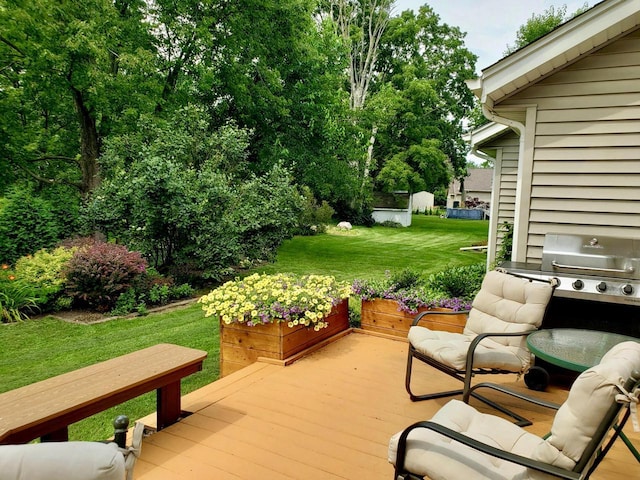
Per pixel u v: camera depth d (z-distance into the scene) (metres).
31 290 5.76
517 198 4.14
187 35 9.34
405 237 16.38
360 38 21.41
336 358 3.69
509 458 1.38
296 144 11.56
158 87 9.06
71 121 10.77
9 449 0.96
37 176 9.46
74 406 1.94
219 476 2.09
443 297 4.20
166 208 6.84
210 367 4.09
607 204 3.74
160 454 2.28
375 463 2.21
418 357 2.93
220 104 10.74
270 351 3.55
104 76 8.05
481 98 3.91
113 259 6.10
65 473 0.96
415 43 22.81
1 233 6.91
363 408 2.82
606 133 3.70
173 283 7.04
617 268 3.33
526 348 2.79
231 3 10.16
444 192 36.81
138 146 7.98
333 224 19.70
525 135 3.97
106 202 7.12
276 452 2.30
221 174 7.96
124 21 8.77
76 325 5.41
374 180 21.25
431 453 1.57
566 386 3.33
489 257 8.35
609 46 3.63
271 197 8.54
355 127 13.15
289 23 10.87
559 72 3.81
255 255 8.33
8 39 8.09
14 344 4.71
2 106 8.42
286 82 11.56
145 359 2.58
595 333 2.64
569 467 1.31
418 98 20.50
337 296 4.20
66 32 7.90
